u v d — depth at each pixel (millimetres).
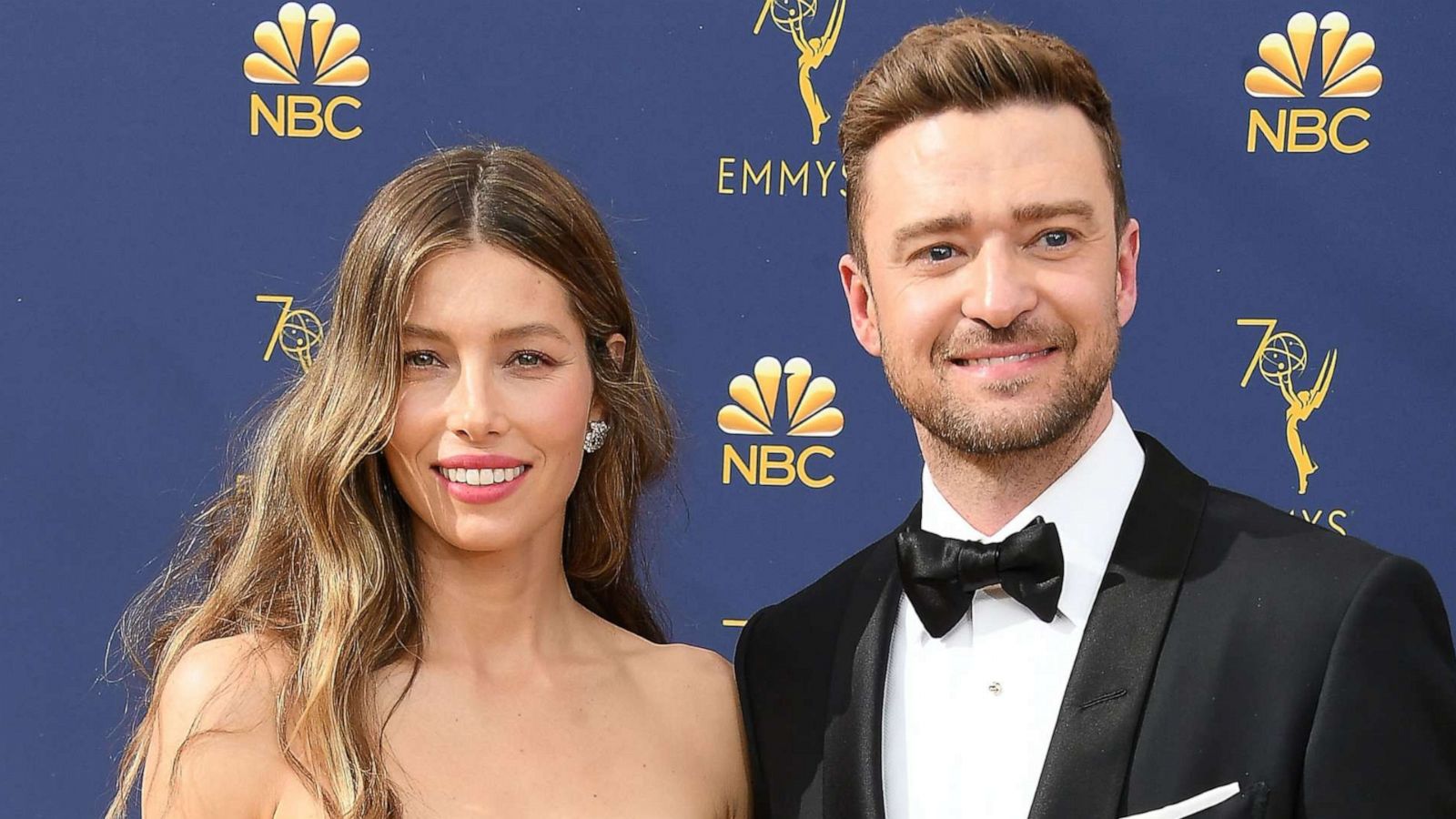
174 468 2758
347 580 1871
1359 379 2701
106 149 2750
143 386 2758
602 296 1928
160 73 2752
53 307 2754
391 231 1838
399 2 2754
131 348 2760
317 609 1893
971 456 1812
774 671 1999
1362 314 2697
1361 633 1643
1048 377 1747
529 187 1875
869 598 1956
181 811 1780
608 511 2076
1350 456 2703
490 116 2756
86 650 2764
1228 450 2723
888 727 1851
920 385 1787
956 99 1780
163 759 1818
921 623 1851
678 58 2756
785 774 1918
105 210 2754
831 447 2793
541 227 1858
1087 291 1749
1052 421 1745
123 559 2758
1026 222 1742
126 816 2748
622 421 2049
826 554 2801
